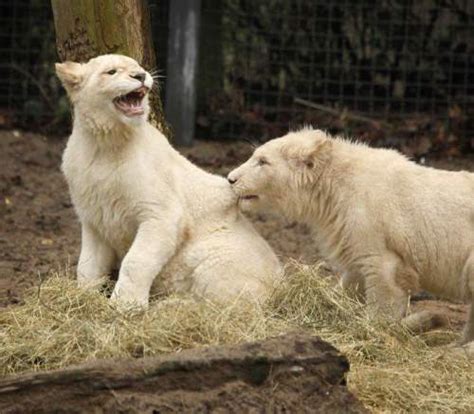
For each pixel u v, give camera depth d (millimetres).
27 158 19547
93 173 11109
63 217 17359
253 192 11945
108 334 9703
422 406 9672
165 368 8797
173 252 11273
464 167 20156
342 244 11789
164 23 20500
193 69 20125
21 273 14047
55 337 9711
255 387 8914
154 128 11766
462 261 11562
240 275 11312
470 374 10422
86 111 11000
